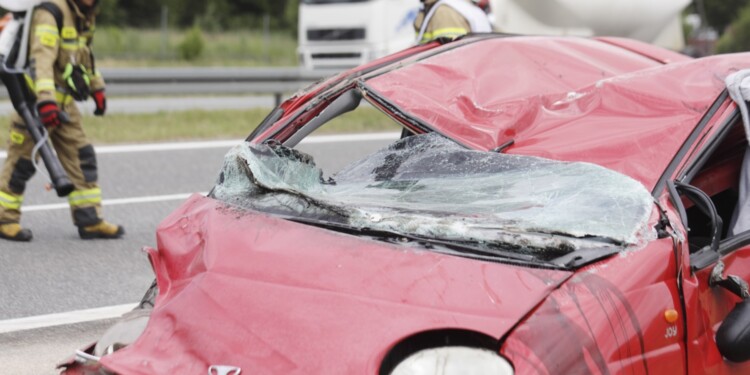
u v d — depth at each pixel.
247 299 3.51
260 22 55.38
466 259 3.47
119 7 51.47
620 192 3.78
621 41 5.74
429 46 5.33
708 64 4.50
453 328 3.23
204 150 12.91
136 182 11.02
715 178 4.57
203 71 16.56
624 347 3.30
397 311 3.31
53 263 7.80
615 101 4.46
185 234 4.03
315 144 13.51
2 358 5.84
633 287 3.42
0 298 6.91
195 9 53.47
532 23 16.73
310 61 22.05
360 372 3.17
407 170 4.38
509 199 3.90
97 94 8.46
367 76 4.94
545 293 3.31
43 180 10.90
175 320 3.58
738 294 3.70
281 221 3.85
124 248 8.34
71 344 6.12
